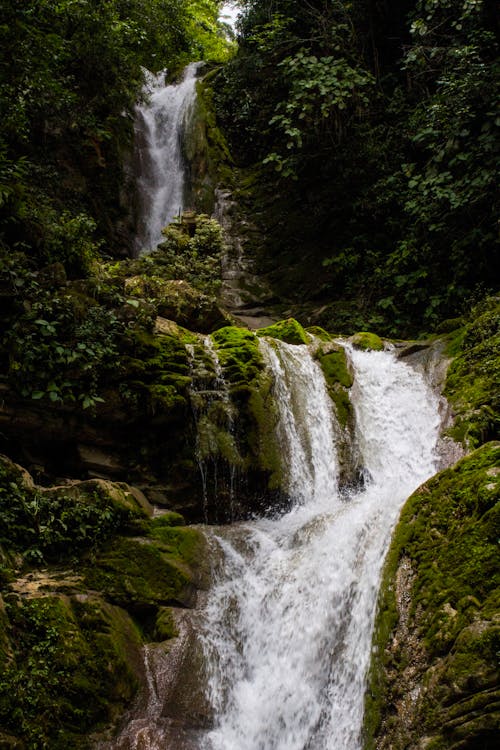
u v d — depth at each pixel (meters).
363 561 5.27
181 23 16.98
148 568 5.38
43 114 11.33
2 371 5.92
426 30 11.13
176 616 5.21
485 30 10.80
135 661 4.83
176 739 4.60
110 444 6.52
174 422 6.76
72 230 7.46
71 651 4.54
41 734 4.14
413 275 11.09
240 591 5.70
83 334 6.22
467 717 3.68
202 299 8.42
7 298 6.00
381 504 6.12
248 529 6.43
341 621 5.05
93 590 5.12
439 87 11.83
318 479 7.47
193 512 6.80
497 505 4.32
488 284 10.43
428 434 7.90
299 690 4.94
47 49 8.31
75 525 5.48
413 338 11.06
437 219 10.71
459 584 4.21
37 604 4.64
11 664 4.24
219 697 4.98
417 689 4.04
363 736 4.27
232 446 6.94
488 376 7.75
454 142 9.99
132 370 6.52
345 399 8.16
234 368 7.30
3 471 5.34
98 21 11.10
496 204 9.84
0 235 6.44
